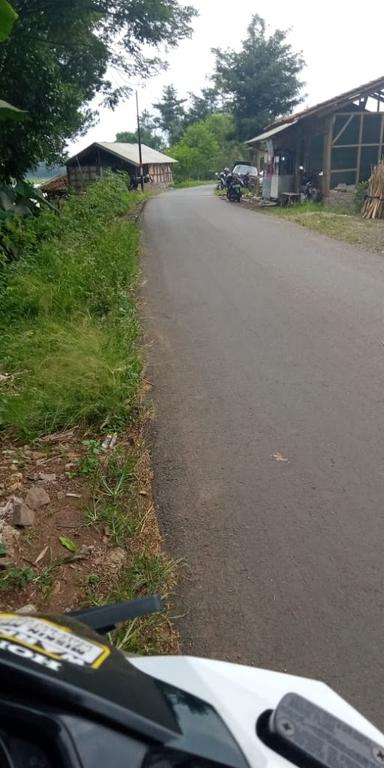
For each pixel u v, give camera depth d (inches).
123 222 645.3
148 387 213.3
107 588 117.1
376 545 127.6
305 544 128.6
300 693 62.1
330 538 130.1
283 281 359.9
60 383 200.5
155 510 142.4
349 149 862.5
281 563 123.4
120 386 197.9
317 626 107.9
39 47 618.5
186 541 131.1
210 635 106.6
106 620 67.6
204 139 2856.8
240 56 1798.7
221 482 152.3
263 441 170.7
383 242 487.2
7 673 46.5
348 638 105.2
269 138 949.8
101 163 1809.8
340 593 115.1
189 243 539.5
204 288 354.3
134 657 65.9
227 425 181.3
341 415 183.2
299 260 425.4
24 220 487.8
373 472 153.3
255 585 117.9
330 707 61.2
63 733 43.3
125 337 244.1
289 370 220.1
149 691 51.1
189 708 51.4
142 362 229.5
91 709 45.1
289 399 196.1
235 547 128.6
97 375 200.8
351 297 313.9
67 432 183.3
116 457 163.0
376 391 197.8
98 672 49.9
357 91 783.7
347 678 97.4
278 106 1808.6
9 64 576.7
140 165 1683.1
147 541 131.4
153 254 487.5
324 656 101.7
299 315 287.3
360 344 241.9
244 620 109.7
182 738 46.3
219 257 455.5
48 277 343.0
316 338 252.8
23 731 44.5
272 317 287.0
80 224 561.9
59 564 124.0
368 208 680.4
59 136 775.1
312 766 48.8
